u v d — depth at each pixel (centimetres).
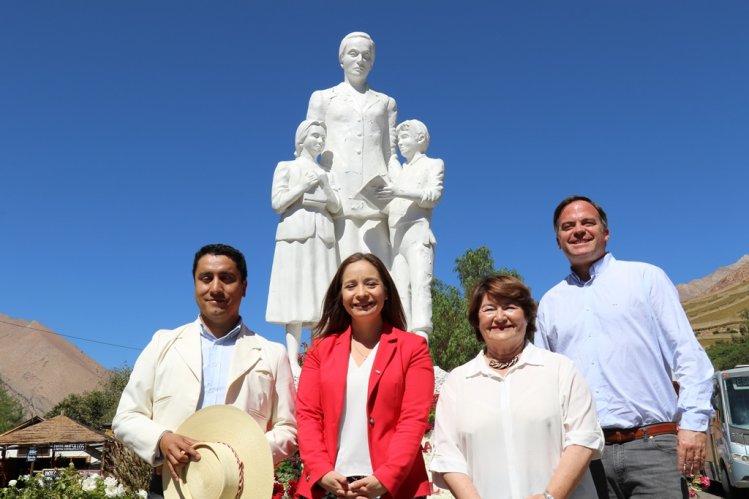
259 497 338
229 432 351
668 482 376
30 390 12850
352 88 905
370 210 855
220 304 389
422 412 352
